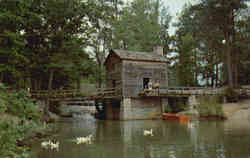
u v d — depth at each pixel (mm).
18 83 21703
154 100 29250
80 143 12789
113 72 30234
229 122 21859
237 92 31625
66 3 25719
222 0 32125
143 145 12023
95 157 9789
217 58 44781
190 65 41844
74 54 27641
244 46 34750
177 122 23359
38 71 27766
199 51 46062
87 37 29188
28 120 13359
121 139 13906
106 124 23031
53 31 27125
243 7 33562
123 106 27312
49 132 16469
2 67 19938
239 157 9258
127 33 37531
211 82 47562
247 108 26844
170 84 44031
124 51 30141
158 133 15945
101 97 27516
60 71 27750
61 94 28172
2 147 7539
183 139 13430
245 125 19172
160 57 30750
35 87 29266
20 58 22156
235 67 37531
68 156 9969
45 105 26438
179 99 30438
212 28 35719
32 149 11188
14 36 20438
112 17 32031
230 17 34000
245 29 35344
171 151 10539
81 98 28062
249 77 40531
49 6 25688
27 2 23906
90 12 28000
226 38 35062
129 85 28000
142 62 29094
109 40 36781
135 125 21469
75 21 27625
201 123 21750
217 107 25734
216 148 10891
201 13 35500
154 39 41719
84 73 30062
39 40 27203
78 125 22172
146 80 30922
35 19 25078
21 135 10578
